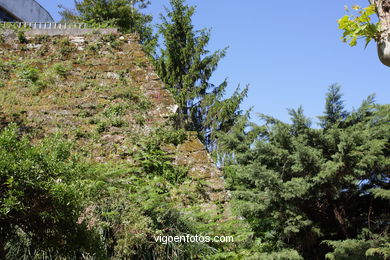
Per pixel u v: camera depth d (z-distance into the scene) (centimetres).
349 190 954
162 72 1806
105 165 700
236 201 867
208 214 646
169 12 1828
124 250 520
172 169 761
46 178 403
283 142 999
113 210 576
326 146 966
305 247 923
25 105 846
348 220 942
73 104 869
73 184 409
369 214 928
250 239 686
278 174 955
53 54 998
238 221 662
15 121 796
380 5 228
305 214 905
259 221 873
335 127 982
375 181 942
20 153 401
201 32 1822
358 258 822
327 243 880
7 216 387
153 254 550
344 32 255
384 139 905
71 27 1141
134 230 549
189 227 588
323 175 856
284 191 884
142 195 624
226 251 618
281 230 909
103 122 833
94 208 566
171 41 1809
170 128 854
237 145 1086
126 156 772
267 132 1075
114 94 904
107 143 792
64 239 424
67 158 459
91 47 1020
